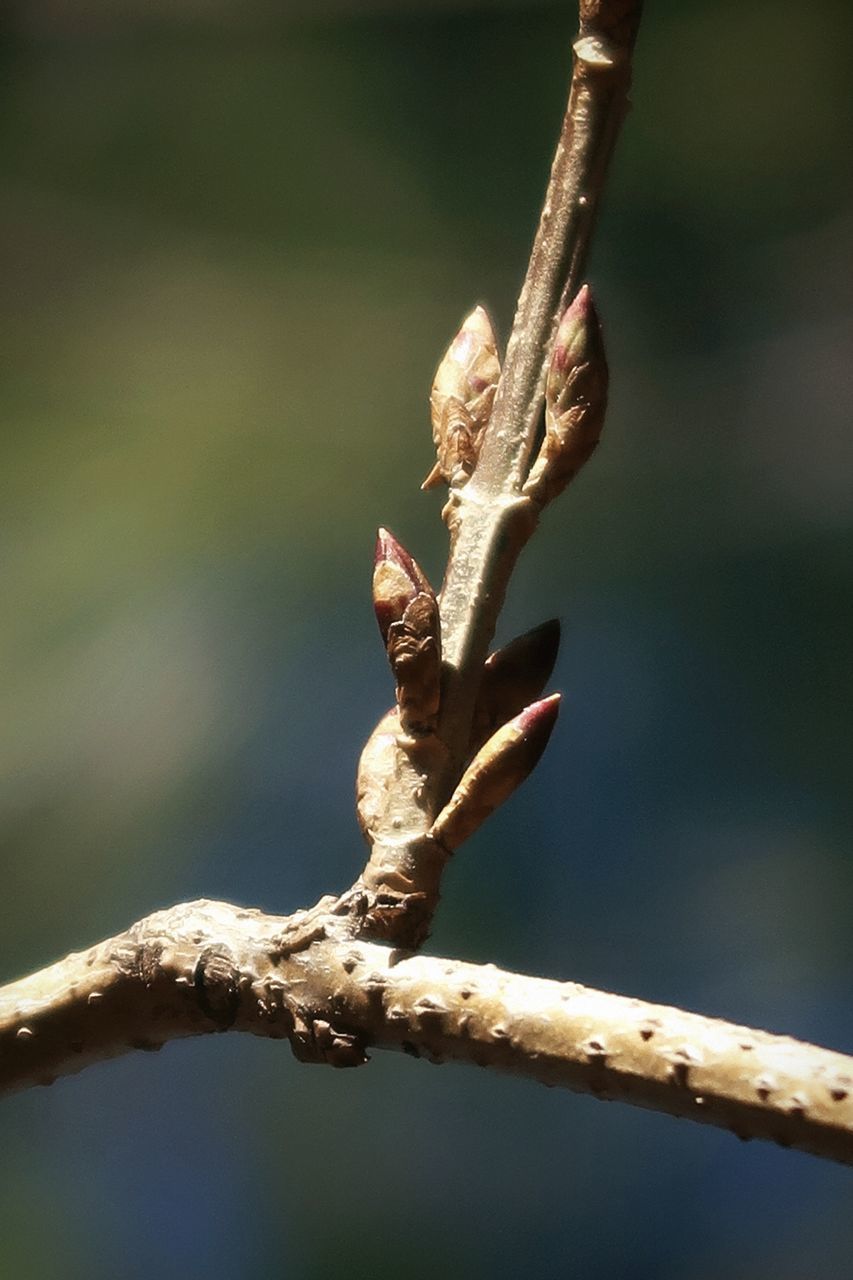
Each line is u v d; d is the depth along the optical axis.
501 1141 0.75
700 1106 0.22
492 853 0.81
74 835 0.77
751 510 0.89
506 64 1.02
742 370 0.93
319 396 0.90
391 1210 0.73
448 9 1.04
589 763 0.83
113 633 0.82
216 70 1.03
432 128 1.00
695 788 0.82
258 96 1.01
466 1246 0.71
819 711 0.83
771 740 0.83
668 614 0.87
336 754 0.79
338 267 0.94
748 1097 0.22
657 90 1.01
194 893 0.75
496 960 0.76
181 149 1.00
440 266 0.93
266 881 0.76
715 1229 0.71
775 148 0.97
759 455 0.90
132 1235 0.71
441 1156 0.75
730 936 0.77
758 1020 0.73
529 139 0.98
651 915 0.78
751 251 0.95
